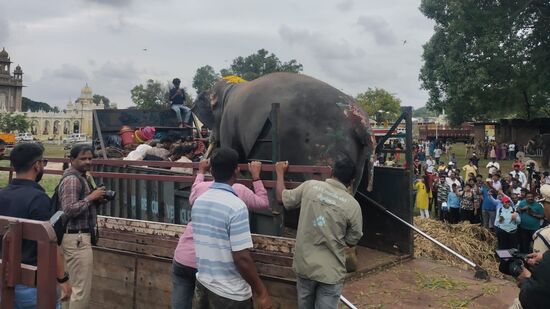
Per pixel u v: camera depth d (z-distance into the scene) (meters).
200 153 9.50
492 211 11.47
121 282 5.19
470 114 31.89
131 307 5.11
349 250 5.80
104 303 5.31
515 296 5.25
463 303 5.03
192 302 3.85
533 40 29.11
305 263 3.73
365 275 5.91
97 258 5.38
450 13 28.75
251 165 4.32
